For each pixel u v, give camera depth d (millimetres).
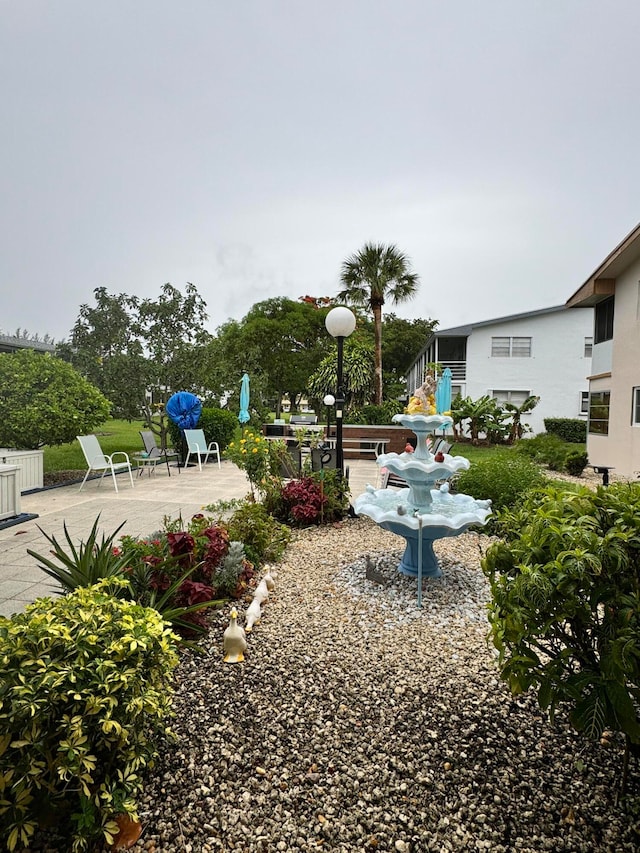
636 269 10617
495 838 1680
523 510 2369
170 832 1697
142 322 12961
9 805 1475
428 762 2018
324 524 5926
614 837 1668
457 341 21938
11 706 1480
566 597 1670
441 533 3916
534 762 2012
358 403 21344
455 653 2939
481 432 19906
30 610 1827
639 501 1895
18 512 5906
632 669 1555
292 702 2418
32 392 8109
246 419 13672
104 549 2879
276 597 3752
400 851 1637
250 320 30688
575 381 20359
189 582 3129
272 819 1752
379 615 3457
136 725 1771
